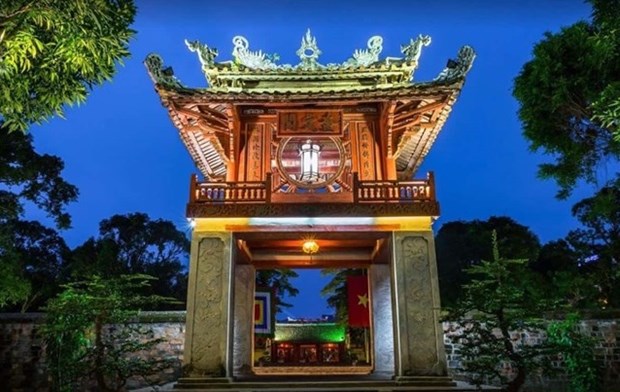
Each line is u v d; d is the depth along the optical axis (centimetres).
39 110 870
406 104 1404
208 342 1217
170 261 3294
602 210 1370
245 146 1437
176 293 3259
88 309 1105
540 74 1047
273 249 1691
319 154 1448
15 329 1608
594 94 969
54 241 2811
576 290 2127
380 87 1396
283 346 2459
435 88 1305
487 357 1102
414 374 1189
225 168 1748
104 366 1102
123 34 848
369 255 1694
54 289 2614
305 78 1520
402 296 1246
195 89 1312
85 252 2783
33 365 1581
